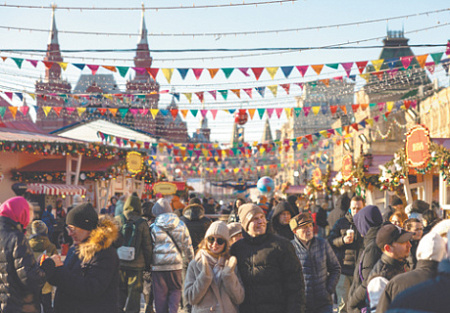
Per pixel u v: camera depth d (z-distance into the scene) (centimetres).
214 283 545
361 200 824
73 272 532
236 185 5781
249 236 542
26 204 542
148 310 878
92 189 3030
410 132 1527
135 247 835
